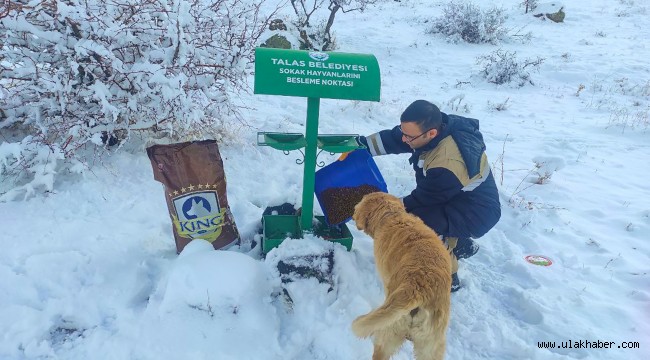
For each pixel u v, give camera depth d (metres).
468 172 3.03
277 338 2.79
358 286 3.16
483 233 3.28
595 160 6.03
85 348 2.64
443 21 14.26
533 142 6.59
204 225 3.22
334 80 2.86
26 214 3.55
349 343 2.80
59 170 4.04
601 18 17.38
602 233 4.34
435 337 2.38
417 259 2.49
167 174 3.06
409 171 5.10
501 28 15.14
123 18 3.98
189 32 4.12
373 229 2.94
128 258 3.24
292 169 4.71
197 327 2.74
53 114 4.08
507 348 2.96
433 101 8.21
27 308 2.76
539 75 10.77
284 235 3.38
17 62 3.86
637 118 7.75
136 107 4.00
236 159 4.73
